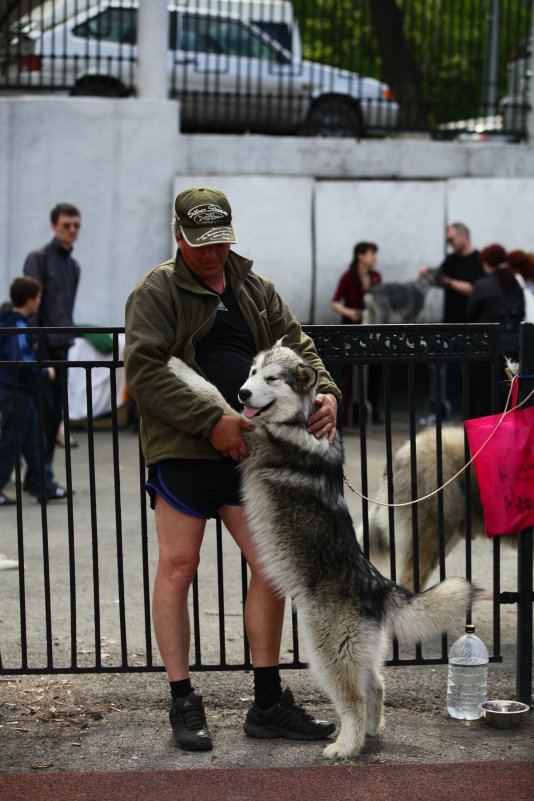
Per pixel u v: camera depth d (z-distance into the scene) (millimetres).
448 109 15203
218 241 3846
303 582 3924
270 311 4312
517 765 3816
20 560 4410
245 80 15680
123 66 14758
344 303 12398
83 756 3896
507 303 9750
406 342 4520
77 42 14570
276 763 3854
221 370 4035
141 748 3984
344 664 3871
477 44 15789
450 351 4539
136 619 5598
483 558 6969
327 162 13273
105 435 11703
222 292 4105
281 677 4859
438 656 5141
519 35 15172
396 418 13164
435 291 12523
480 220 13250
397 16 16516
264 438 3980
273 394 3918
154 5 12773
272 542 3969
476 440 4434
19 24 13055
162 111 12641
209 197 3916
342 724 3922
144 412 4035
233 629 5477
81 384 11828
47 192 12531
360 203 13000
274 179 12797
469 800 3510
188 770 3758
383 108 16188
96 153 12562
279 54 15734
